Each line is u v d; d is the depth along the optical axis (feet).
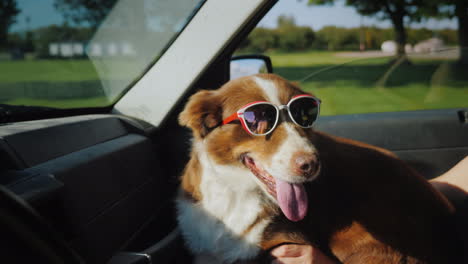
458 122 2.92
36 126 1.75
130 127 2.21
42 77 2.76
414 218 2.28
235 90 2.30
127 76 2.24
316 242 2.32
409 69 3.10
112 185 1.85
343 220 2.33
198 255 2.20
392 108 3.10
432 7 14.20
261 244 2.18
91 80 2.31
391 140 2.92
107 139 2.02
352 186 2.35
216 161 2.27
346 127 2.93
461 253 2.20
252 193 2.25
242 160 2.26
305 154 2.07
